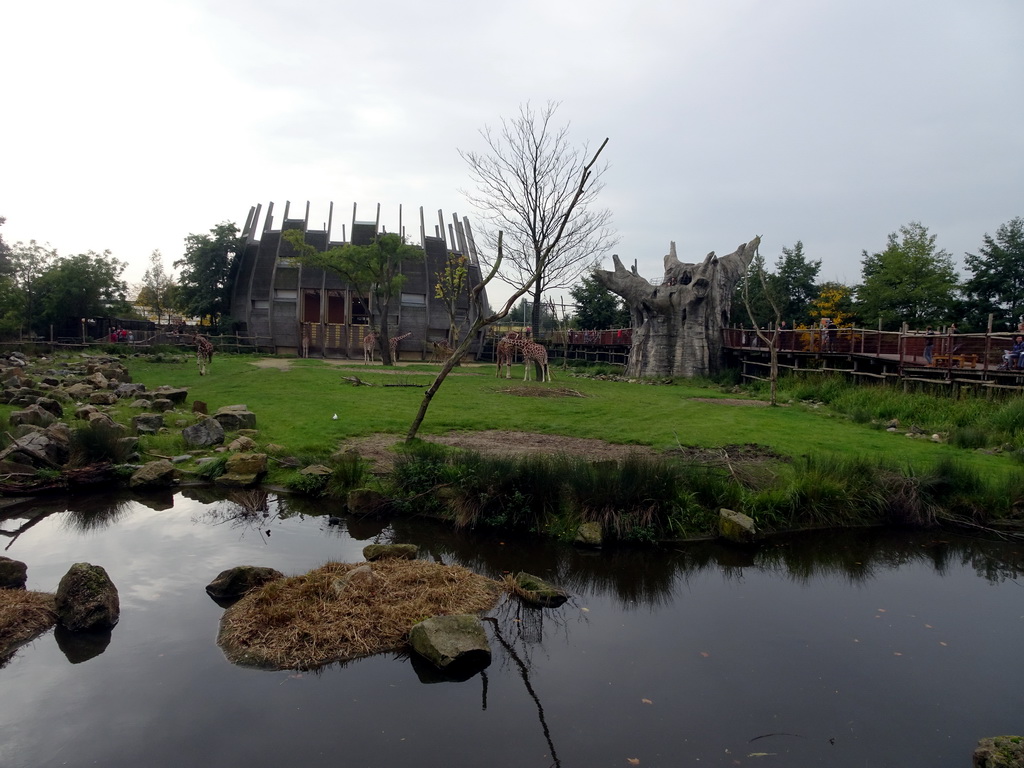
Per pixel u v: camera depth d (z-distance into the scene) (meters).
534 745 4.36
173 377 24.02
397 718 4.61
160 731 4.33
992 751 4.17
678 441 12.68
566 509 8.73
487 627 6.19
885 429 15.72
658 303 30.61
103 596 5.78
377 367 34.91
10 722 4.39
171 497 9.80
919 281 35.81
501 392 21.36
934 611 6.92
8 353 27.70
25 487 9.63
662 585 7.39
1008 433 14.08
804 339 25.66
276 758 4.10
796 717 4.84
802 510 9.35
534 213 21.55
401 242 39.31
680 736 4.53
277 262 46.78
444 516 8.92
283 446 11.65
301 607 5.91
